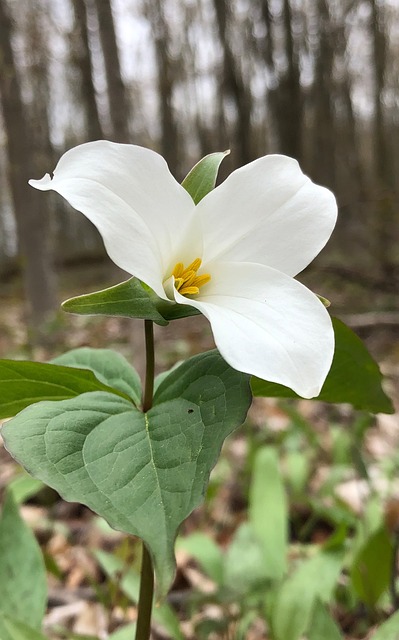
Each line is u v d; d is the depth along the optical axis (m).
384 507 0.39
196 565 0.39
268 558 0.28
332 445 0.50
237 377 0.14
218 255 0.17
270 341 0.13
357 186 1.95
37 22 1.58
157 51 2.18
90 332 1.14
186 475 0.12
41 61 1.80
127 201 0.14
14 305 1.83
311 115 2.18
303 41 2.14
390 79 2.27
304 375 0.13
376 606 0.28
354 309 1.07
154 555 0.11
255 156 2.30
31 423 0.13
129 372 0.19
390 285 1.05
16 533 0.24
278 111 2.06
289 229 0.17
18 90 1.21
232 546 0.30
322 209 0.17
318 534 0.40
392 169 2.17
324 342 0.14
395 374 0.77
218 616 0.31
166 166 0.15
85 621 0.32
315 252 0.16
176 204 0.15
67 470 0.12
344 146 2.28
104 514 0.11
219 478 0.43
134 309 0.14
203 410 0.13
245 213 0.17
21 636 0.20
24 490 0.34
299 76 2.06
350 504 0.41
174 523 0.11
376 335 0.97
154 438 0.13
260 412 0.64
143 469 0.12
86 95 1.89
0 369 0.16
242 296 0.15
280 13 2.01
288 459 0.42
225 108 2.38
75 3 1.67
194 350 0.89
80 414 0.14
